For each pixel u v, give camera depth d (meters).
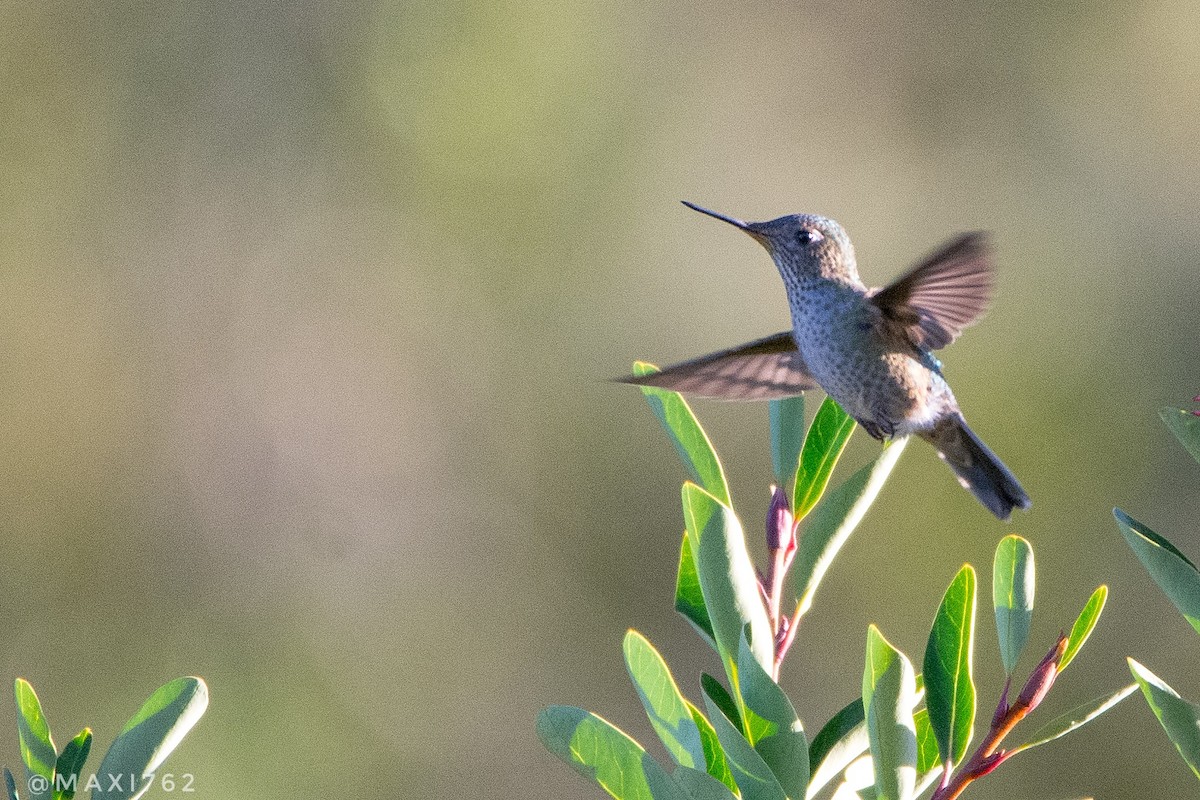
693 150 15.70
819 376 5.36
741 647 3.31
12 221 15.08
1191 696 12.73
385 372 15.20
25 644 13.80
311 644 14.10
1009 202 16.16
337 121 15.52
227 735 13.12
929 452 13.44
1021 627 3.46
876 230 16.11
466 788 13.48
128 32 15.59
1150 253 15.61
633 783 3.10
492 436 14.95
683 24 15.76
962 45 16.44
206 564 14.53
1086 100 16.33
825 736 3.73
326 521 14.62
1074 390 14.28
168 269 15.35
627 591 14.31
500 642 14.21
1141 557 3.42
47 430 14.66
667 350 15.26
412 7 15.34
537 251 15.30
